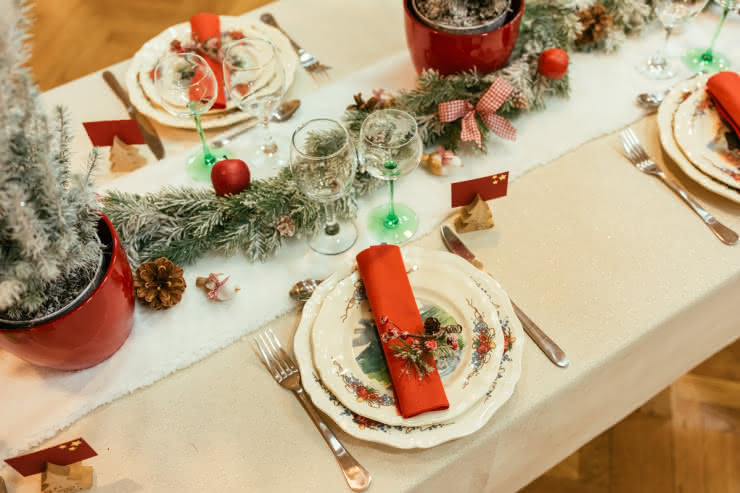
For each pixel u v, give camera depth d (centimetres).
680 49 133
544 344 91
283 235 103
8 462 76
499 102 112
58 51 247
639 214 106
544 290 98
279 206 103
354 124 116
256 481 82
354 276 95
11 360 93
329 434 83
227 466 83
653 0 136
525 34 127
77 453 79
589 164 114
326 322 91
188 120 122
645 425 170
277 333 95
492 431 84
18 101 66
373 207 110
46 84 237
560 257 101
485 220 104
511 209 108
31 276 75
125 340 95
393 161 91
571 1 128
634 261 100
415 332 87
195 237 102
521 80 117
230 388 90
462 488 92
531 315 95
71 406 88
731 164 107
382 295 90
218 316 97
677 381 176
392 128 98
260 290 100
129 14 259
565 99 125
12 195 67
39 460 78
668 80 127
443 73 122
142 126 125
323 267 102
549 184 112
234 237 101
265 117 114
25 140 70
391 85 130
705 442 167
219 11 259
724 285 98
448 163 113
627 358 95
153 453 85
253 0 263
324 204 103
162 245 102
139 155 119
